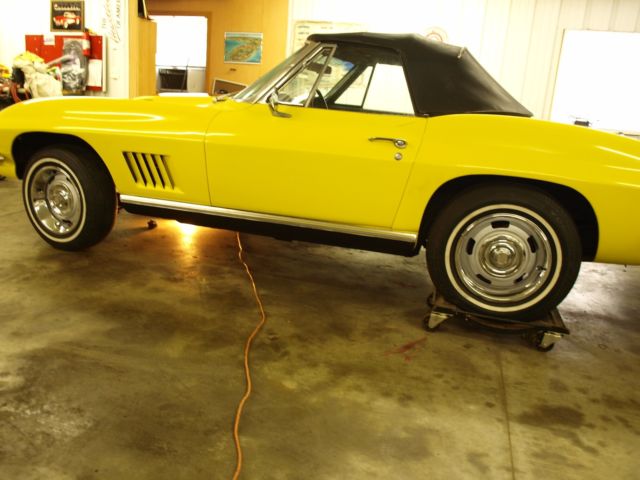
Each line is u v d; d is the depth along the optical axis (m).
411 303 2.88
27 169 3.07
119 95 6.89
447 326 2.60
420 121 2.42
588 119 6.89
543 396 2.00
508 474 1.54
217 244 3.68
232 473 1.45
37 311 2.37
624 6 6.51
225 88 4.05
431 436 1.69
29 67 6.09
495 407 1.89
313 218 2.59
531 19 6.73
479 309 2.43
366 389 1.94
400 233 2.48
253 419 1.70
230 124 2.62
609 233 2.23
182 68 11.31
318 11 7.41
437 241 2.43
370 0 7.15
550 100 6.92
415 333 2.48
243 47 8.07
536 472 1.56
